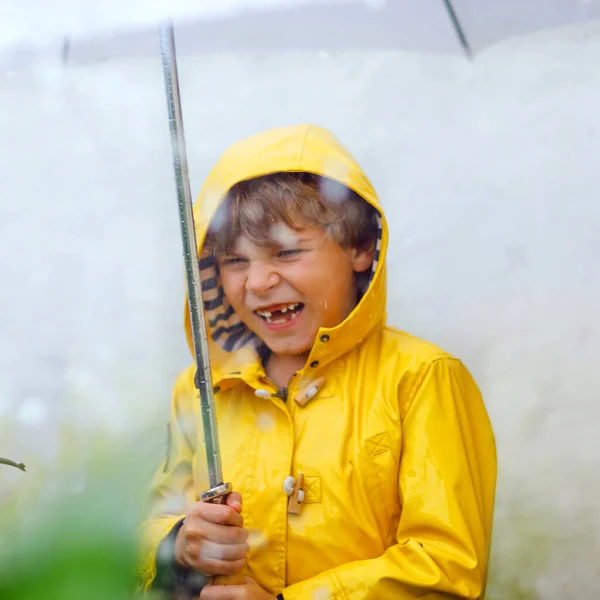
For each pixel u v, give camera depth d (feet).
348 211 4.86
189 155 8.82
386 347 4.84
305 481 4.46
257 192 4.73
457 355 8.44
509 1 5.96
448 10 5.87
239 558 4.00
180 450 5.03
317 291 4.73
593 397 8.16
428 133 8.66
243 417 4.80
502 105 8.61
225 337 5.23
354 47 6.09
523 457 8.15
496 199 8.50
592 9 5.91
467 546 4.16
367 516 4.38
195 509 4.01
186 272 3.88
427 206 8.60
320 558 4.35
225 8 3.55
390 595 4.07
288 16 5.99
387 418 4.51
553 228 8.41
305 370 4.70
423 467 4.35
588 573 7.61
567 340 8.26
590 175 8.37
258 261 4.72
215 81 8.85
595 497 7.92
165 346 8.57
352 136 8.73
